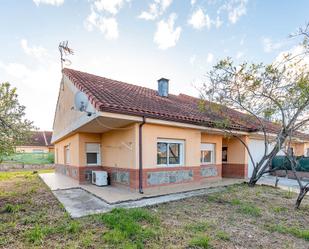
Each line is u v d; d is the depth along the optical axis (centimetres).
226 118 969
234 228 465
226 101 904
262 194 802
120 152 893
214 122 968
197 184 980
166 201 678
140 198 701
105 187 898
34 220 491
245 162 1200
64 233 419
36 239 390
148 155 816
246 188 916
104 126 880
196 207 618
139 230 425
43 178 1224
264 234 439
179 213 557
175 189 866
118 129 912
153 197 733
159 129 856
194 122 927
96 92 823
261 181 1130
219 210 593
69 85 1117
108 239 387
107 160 1009
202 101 952
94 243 379
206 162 1109
